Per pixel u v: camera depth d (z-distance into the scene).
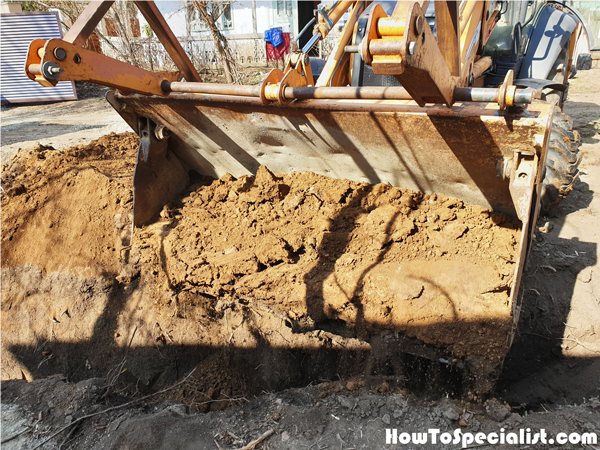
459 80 2.52
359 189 3.17
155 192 3.71
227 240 3.29
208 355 3.49
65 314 3.78
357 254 2.90
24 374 3.70
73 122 10.13
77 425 2.72
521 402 2.98
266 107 2.83
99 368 3.61
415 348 2.65
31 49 2.32
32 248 4.02
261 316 3.36
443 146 2.53
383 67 1.62
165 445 2.43
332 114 2.66
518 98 2.00
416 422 2.40
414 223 2.90
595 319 3.29
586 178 5.27
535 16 4.70
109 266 3.80
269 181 3.43
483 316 2.46
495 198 2.73
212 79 13.32
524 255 2.49
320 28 3.38
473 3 3.11
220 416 2.64
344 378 3.04
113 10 12.77
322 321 2.86
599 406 2.51
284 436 2.40
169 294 3.51
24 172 4.68
